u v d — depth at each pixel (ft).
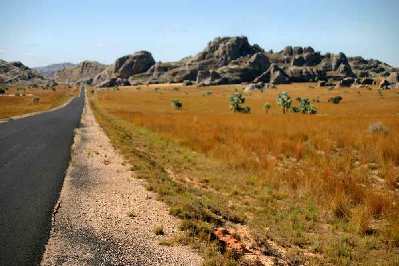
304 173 41.06
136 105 271.69
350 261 22.09
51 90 619.26
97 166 44.98
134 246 21.99
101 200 30.96
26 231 23.50
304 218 29.27
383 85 548.72
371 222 28.96
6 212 26.94
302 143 63.05
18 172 40.04
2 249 20.72
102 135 75.77
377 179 42.45
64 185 35.45
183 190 35.09
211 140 68.64
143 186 35.96
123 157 50.85
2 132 76.02
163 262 20.11
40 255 20.26
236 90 559.79
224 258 20.43
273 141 63.36
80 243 22.09
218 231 24.93
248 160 48.98
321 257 22.85
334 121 97.60
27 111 152.05
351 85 595.88
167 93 514.27
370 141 59.82
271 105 292.40
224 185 38.96
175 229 24.99
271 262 21.25
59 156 50.78
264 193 35.78
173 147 64.18
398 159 49.37
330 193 34.37
